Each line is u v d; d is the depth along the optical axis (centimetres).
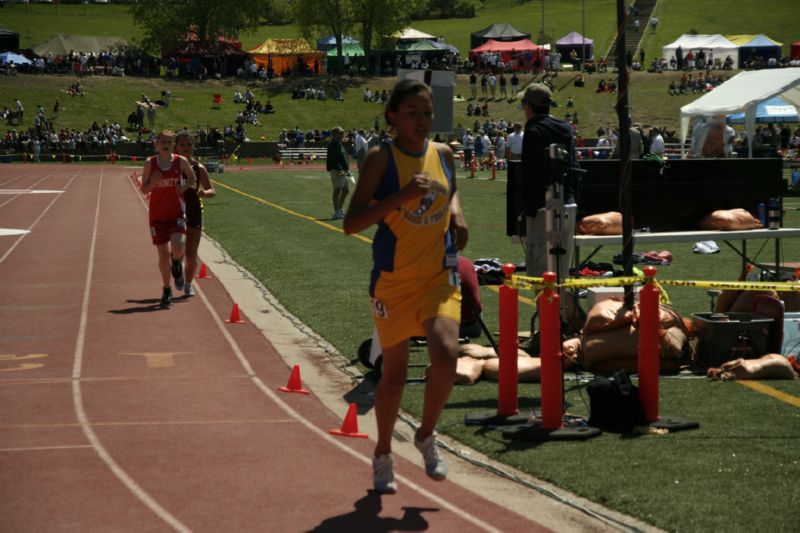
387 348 557
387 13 9481
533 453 657
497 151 5019
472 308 888
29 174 5044
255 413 771
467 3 13812
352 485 599
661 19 11675
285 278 1488
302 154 6694
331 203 3022
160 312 1216
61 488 589
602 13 12769
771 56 9025
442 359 539
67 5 14488
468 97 8462
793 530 512
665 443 672
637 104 8131
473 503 569
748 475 602
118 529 522
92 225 2377
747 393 814
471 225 2253
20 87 8050
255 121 7881
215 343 1041
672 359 886
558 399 697
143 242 2006
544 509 560
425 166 545
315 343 1043
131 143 6738
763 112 4291
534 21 12744
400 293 545
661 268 1525
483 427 725
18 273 1564
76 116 7644
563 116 7925
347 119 8162
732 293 983
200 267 1590
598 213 1170
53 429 718
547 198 764
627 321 883
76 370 911
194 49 9125
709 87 8088
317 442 694
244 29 10706
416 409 781
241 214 2631
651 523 532
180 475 615
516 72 9019
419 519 539
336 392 846
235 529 522
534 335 973
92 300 1305
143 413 765
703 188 1206
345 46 9850
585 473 612
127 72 8975
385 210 524
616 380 717
